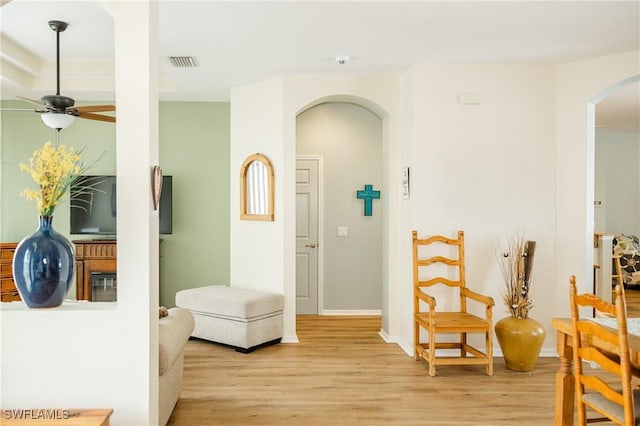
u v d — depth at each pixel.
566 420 2.68
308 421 3.18
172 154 6.06
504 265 4.57
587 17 3.38
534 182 4.58
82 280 5.47
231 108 5.50
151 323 2.35
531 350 4.09
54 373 2.26
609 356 2.67
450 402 3.50
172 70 4.75
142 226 2.30
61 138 5.82
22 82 4.91
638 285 8.24
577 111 4.47
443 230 4.56
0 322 2.24
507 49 4.11
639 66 4.15
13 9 3.48
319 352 4.69
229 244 6.12
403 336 4.92
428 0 3.11
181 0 3.10
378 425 3.12
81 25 3.81
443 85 4.56
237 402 3.48
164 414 2.95
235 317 4.68
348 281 6.38
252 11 3.28
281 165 5.01
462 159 4.57
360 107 6.34
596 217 9.26
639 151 9.18
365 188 6.33
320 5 3.18
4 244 5.39
